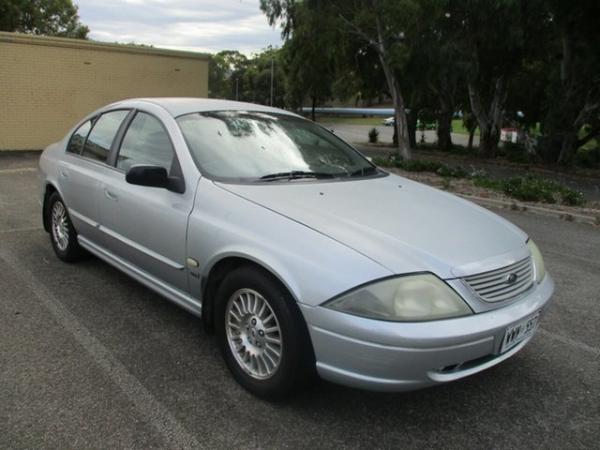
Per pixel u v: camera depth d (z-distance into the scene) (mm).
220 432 2709
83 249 5059
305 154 4004
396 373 2523
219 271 3230
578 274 5668
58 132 16375
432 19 15406
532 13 18141
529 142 22750
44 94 15883
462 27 17531
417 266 2631
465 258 2777
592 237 7527
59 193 4945
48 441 2576
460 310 2605
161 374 3232
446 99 27891
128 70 17422
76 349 3498
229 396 3027
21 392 2973
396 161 15703
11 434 2615
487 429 2848
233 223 3090
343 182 3717
